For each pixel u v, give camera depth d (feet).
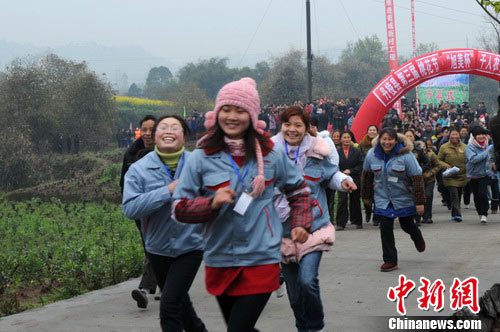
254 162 12.83
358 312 19.98
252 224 12.66
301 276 15.81
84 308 22.00
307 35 96.17
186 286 15.58
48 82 182.70
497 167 29.01
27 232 50.31
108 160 151.53
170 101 235.40
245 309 12.53
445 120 112.88
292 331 18.43
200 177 12.92
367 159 26.27
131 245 31.37
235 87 12.75
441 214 47.34
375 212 26.43
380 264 27.91
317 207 16.70
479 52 69.97
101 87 186.19
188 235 15.58
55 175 151.94
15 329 19.63
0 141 142.00
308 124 17.60
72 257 33.73
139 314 21.01
